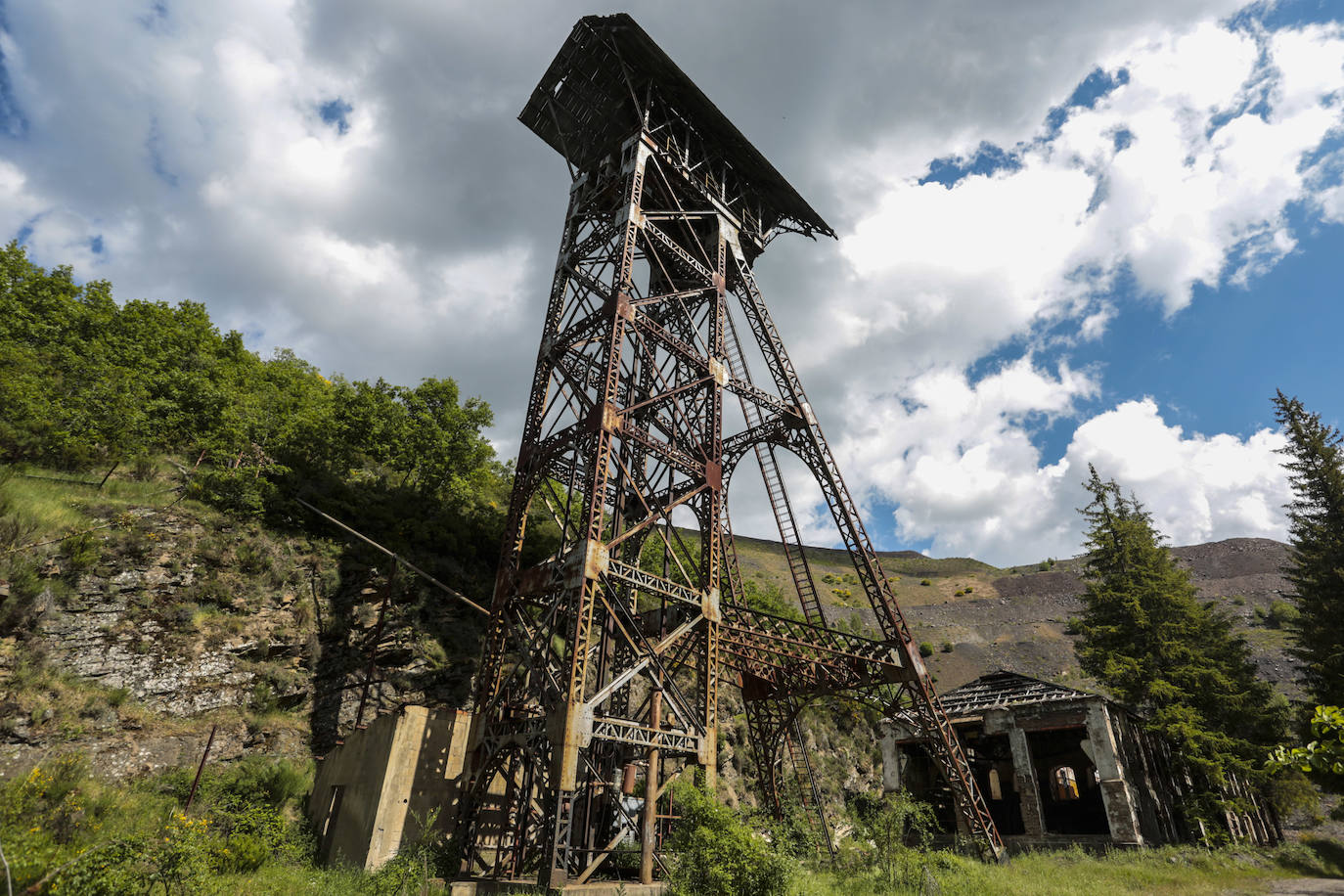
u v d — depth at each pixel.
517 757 17.22
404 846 16.28
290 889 13.69
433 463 33.12
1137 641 35.19
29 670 17.69
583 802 17.00
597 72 25.78
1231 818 32.94
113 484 24.11
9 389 24.22
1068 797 27.14
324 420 32.47
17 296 32.25
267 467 27.83
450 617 28.00
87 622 19.50
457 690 26.12
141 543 21.75
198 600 22.14
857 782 39.50
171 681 20.20
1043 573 121.88
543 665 16.77
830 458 26.27
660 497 22.34
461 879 14.90
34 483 22.11
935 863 17.80
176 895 10.94
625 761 17.27
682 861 13.16
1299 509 38.75
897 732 31.09
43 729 17.03
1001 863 20.77
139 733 18.64
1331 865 25.20
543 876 13.87
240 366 41.28
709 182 28.53
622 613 17.67
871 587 24.16
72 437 24.50
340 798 18.53
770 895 12.07
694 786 14.20
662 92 26.44
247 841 15.31
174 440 28.50
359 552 27.58
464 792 16.91
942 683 79.69
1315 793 35.38
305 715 22.70
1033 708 28.94
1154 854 23.80
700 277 26.11
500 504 37.91
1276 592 88.12
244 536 24.86
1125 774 27.33
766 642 24.36
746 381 26.19
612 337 19.69
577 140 27.59
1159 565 36.94
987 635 93.12
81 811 14.91
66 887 9.48
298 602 24.52
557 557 18.69
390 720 17.47
